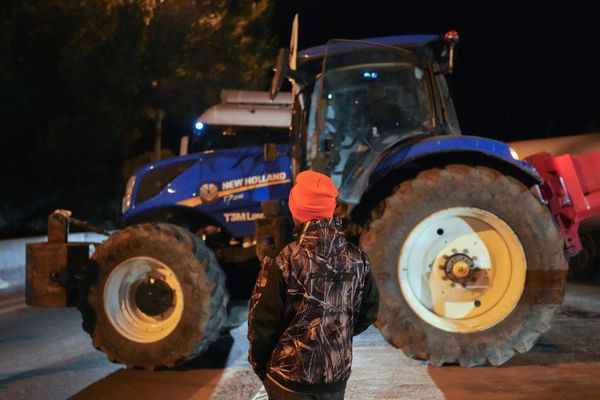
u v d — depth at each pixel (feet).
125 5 58.44
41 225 64.49
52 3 58.08
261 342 10.21
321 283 10.26
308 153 23.29
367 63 22.93
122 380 20.11
